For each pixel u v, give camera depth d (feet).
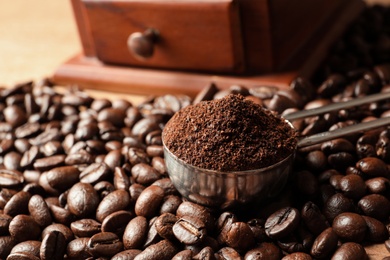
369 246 0.93
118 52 1.28
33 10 1.68
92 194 0.99
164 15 1.19
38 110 1.22
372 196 0.96
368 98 1.05
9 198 1.02
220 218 0.94
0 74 1.39
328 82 1.19
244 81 1.21
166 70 1.27
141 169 1.02
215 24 1.17
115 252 0.93
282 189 0.98
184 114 0.99
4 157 1.11
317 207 0.94
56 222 0.99
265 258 0.90
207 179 0.93
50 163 1.06
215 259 0.89
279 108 1.11
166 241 0.92
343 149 1.02
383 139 1.03
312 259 0.91
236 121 0.95
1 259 0.95
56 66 1.41
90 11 1.25
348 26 1.41
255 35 1.18
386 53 1.31
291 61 1.25
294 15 1.23
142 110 1.20
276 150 0.94
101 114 1.16
